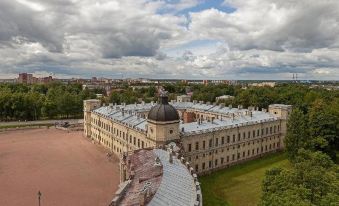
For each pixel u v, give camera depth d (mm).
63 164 118000
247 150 122812
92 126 158750
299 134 112125
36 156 128250
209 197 86250
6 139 158250
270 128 132625
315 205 54125
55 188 94688
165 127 97062
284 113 136125
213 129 110000
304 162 70312
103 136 144500
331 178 62469
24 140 156375
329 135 116688
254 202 83312
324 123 118438
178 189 55688
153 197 51344
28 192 91562
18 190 93000
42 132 176875
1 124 197250
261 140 128625
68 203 84438
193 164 104125
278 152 136125
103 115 143125
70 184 98000
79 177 104188
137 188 58469
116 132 130000
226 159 114812
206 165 108250
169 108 99188
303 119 114000
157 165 67000
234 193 89562
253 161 122562
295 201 52344
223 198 85812
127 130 119750
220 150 112312
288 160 120188
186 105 180750
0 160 122375
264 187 64875
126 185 61000
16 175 105750
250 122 124125
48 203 84375
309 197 57031
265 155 131000
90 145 147500
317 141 111625
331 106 160250
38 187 95438
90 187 95562
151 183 58250
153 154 79312
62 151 136375
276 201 54938
